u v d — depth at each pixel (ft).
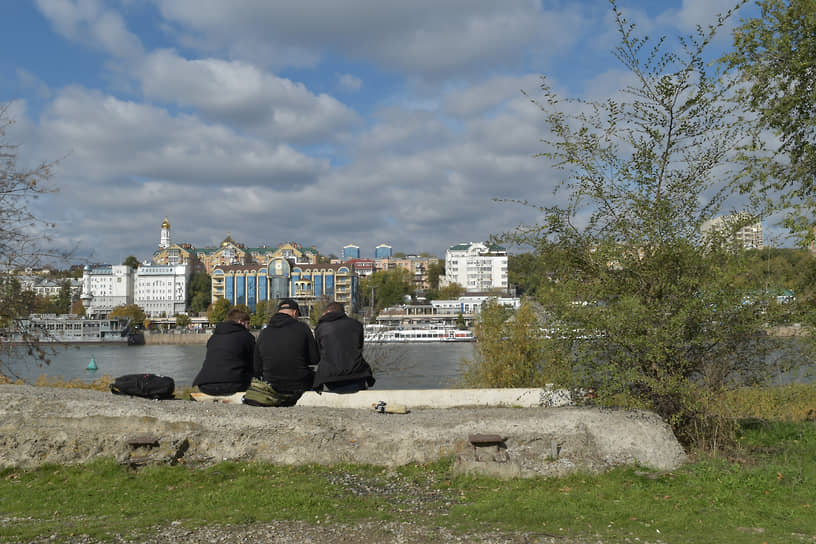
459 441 26.07
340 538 16.75
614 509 19.86
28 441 25.21
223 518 18.42
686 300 27.04
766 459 26.30
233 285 649.61
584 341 27.91
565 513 19.30
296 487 22.02
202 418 26.09
